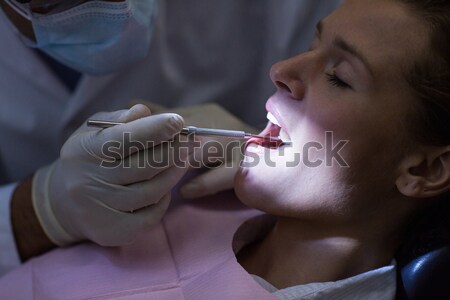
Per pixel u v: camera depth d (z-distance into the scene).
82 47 1.08
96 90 1.32
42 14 1.00
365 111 0.93
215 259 1.02
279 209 1.00
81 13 1.00
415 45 0.91
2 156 1.46
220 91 1.43
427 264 0.96
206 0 1.32
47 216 1.13
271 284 1.03
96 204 1.01
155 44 1.33
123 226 1.01
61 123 1.39
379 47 0.92
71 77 1.39
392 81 0.92
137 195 0.98
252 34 1.37
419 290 0.97
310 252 1.02
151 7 1.10
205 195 1.16
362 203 0.98
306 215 0.99
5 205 1.17
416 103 0.92
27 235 1.16
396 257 1.04
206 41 1.37
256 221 1.12
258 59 1.40
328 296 0.97
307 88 0.96
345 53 0.93
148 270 1.02
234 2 1.33
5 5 1.02
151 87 1.40
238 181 1.03
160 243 1.08
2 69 1.35
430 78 0.91
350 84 0.93
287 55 1.39
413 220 1.03
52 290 1.01
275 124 1.02
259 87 1.43
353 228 1.01
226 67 1.41
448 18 0.91
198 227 1.10
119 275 1.02
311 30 1.37
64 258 1.10
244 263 1.09
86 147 0.99
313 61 0.96
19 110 1.40
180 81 1.41
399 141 0.94
